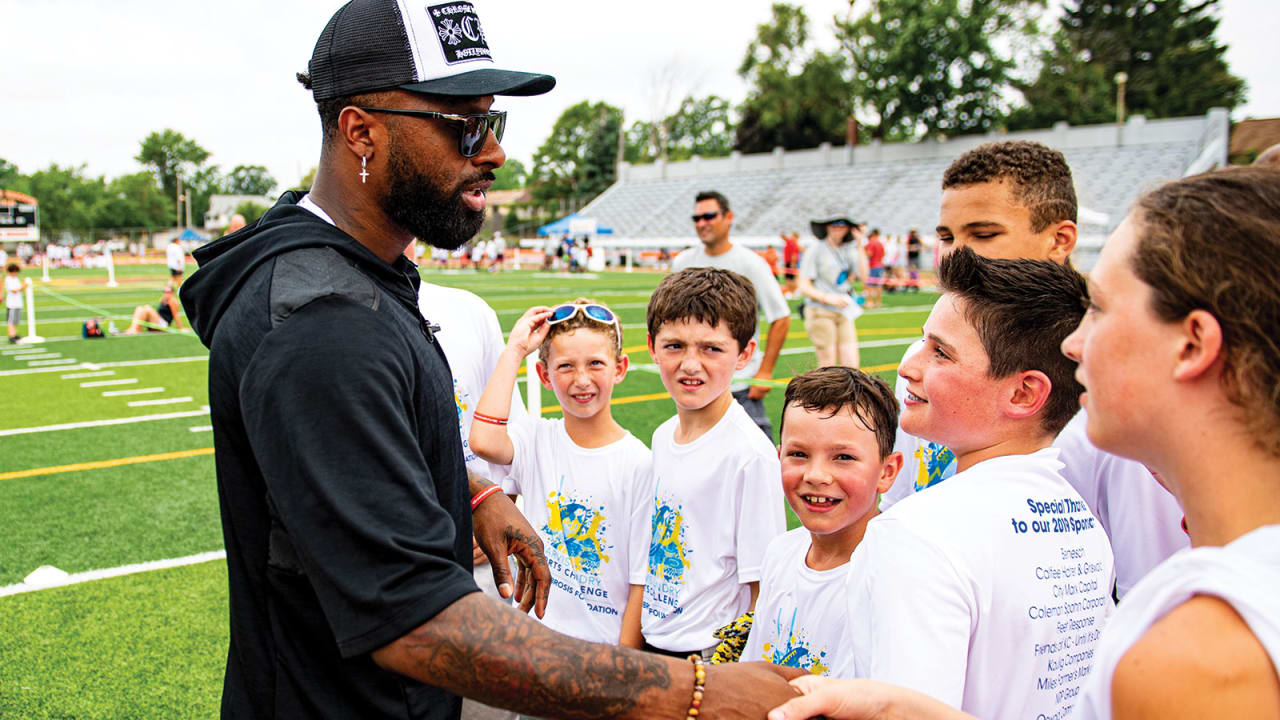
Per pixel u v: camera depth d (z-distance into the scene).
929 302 21.02
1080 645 1.45
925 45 45.09
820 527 1.87
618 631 2.79
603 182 70.69
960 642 1.26
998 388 1.47
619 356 2.87
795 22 49.19
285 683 1.28
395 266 1.53
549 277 32.16
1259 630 0.72
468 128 1.36
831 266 8.70
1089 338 0.92
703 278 2.63
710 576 2.51
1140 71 56.31
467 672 1.11
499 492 1.94
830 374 1.92
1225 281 0.78
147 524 4.92
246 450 1.27
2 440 6.85
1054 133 38.69
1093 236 11.58
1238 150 44.25
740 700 1.19
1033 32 45.62
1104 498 1.99
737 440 2.52
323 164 1.43
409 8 1.32
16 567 4.26
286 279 1.24
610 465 2.79
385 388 1.18
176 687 3.15
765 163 49.34
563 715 1.15
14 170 103.25
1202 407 0.82
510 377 2.75
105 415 7.84
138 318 14.42
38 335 13.95
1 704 3.01
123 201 101.38
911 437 2.41
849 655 1.68
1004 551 1.33
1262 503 0.80
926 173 42.31
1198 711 0.73
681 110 77.06
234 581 1.33
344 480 1.12
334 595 1.12
